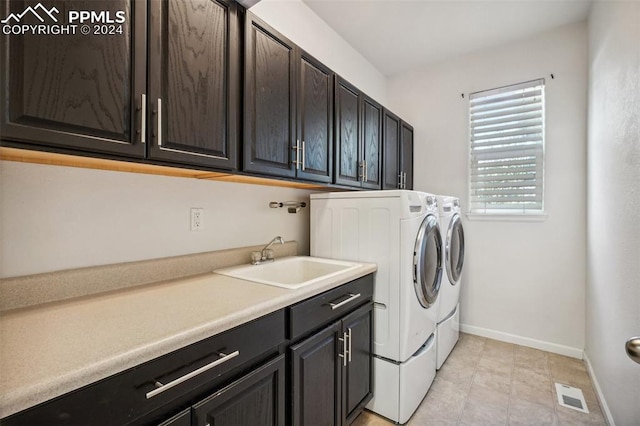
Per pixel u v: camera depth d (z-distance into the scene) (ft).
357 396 5.33
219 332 2.99
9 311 3.16
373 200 6.00
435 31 8.39
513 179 8.96
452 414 5.85
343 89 6.61
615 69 5.16
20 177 3.34
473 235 9.55
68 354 2.27
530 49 8.67
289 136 5.18
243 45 4.38
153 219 4.59
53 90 2.61
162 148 3.40
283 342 3.82
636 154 4.11
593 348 6.86
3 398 1.77
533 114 8.66
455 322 8.63
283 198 7.05
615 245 5.13
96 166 3.81
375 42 8.96
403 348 5.60
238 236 5.97
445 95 10.05
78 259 3.80
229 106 4.18
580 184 7.99
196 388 2.82
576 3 7.19
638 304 4.02
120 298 3.66
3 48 2.35
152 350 2.45
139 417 2.40
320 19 7.91
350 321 5.13
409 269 5.66
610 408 5.40
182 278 4.74
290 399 3.92
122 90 3.07
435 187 10.21
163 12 3.42
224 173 4.30
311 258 6.52
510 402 6.19
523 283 8.79
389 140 8.73
